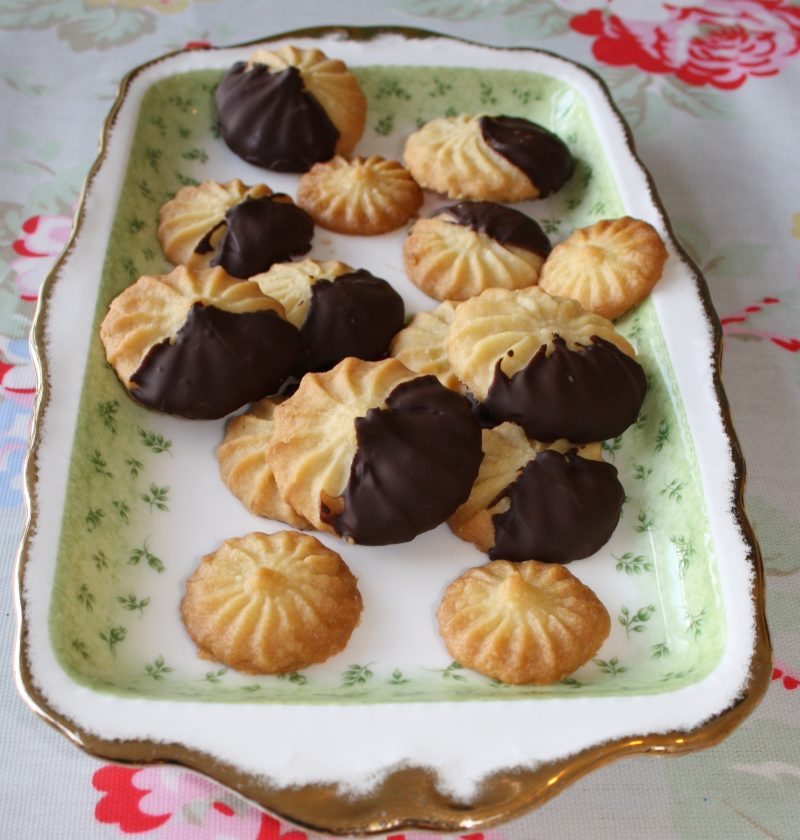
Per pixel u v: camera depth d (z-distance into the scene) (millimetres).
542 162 349
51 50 401
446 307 320
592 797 257
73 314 295
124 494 283
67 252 308
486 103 382
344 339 307
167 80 365
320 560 269
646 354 311
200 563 276
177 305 298
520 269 331
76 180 366
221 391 290
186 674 258
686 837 253
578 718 234
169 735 226
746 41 427
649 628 273
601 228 329
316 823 220
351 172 347
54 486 263
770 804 258
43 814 249
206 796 253
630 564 283
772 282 358
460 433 276
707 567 266
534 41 420
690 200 377
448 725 231
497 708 234
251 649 258
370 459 269
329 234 347
